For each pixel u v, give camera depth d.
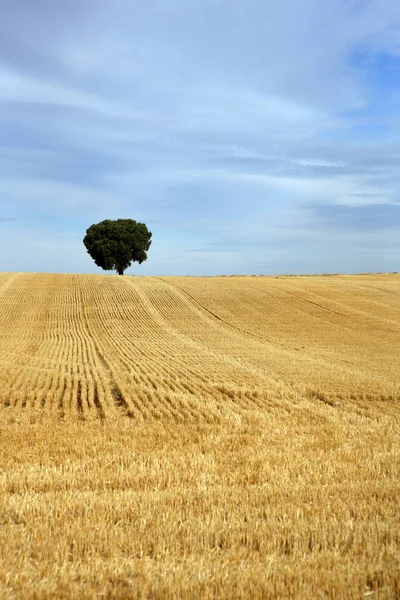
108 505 7.82
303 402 19.36
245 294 61.75
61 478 9.38
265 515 7.74
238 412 17.45
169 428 14.92
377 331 46.50
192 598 5.26
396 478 9.93
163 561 6.10
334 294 62.78
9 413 17.22
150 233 97.25
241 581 5.51
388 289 66.31
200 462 10.72
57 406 18.31
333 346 39.12
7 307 54.50
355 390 21.80
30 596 5.19
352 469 10.42
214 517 7.45
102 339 41.88
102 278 71.25
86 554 6.23
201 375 24.84
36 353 33.91
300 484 9.21
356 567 5.93
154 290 63.31
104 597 5.26
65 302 57.34
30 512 7.56
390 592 5.40
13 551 6.21
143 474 9.62
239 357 32.81
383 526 7.13
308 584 5.52
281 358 32.59
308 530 6.98
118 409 18.06
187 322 49.94
